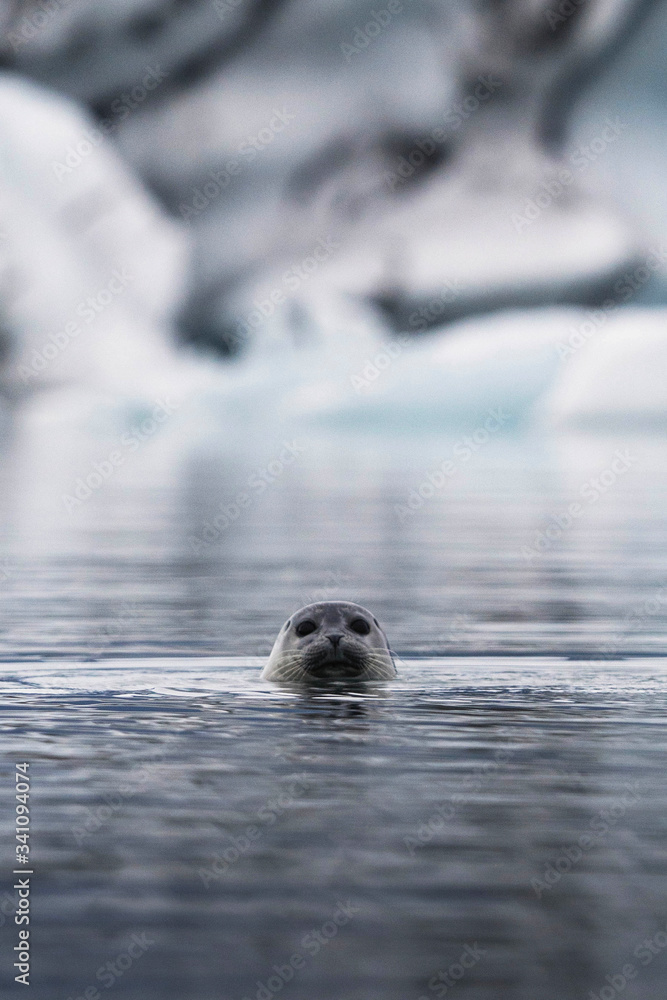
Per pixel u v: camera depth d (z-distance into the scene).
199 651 26.72
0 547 47.22
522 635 29.03
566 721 19.16
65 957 10.27
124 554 45.25
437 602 34.47
